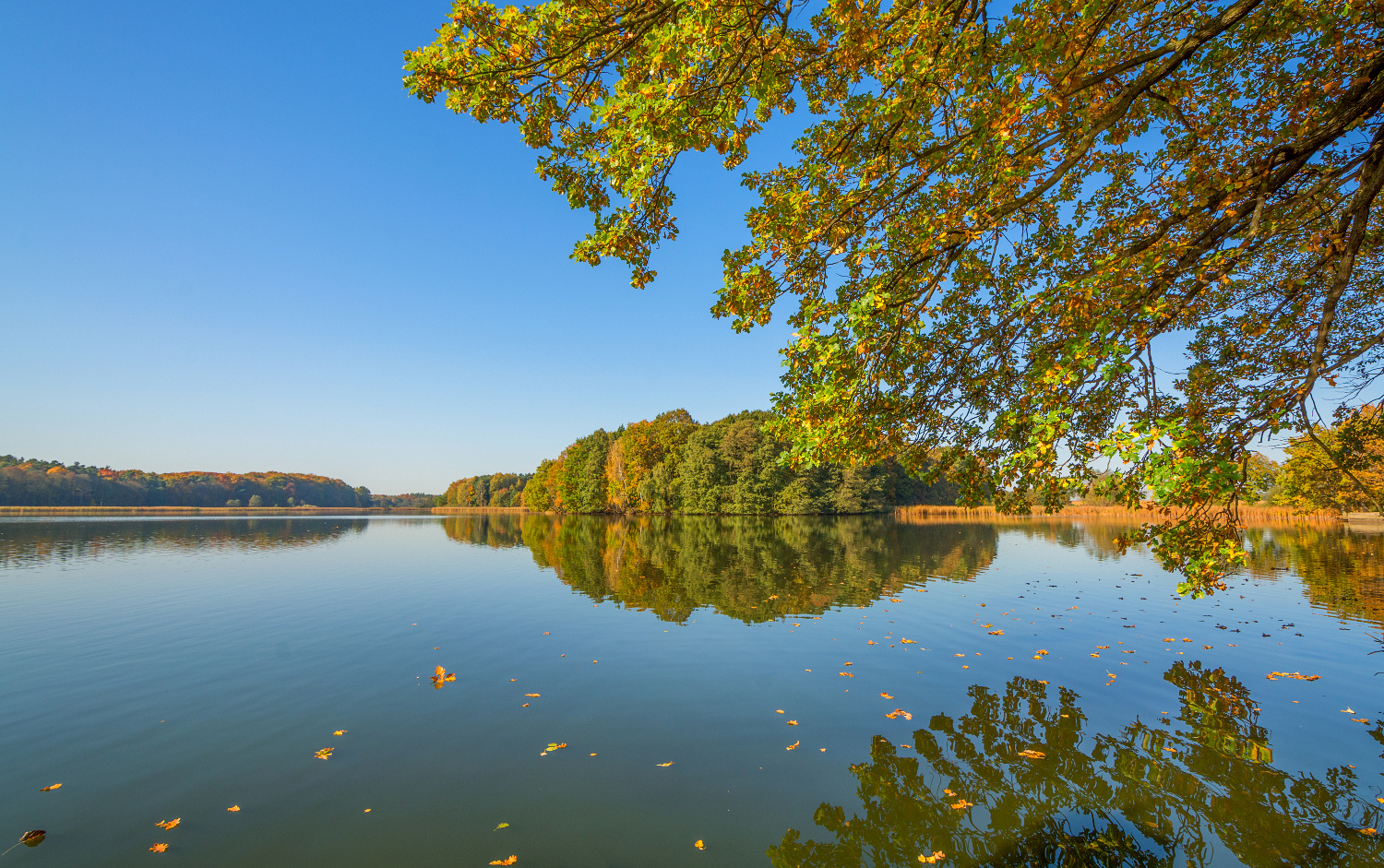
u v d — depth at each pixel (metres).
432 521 72.00
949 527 45.03
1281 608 13.43
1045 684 8.59
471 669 9.30
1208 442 4.53
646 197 5.38
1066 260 6.02
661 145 4.75
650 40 4.36
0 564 21.97
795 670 9.24
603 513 87.62
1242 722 7.21
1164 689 8.35
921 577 18.56
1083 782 5.82
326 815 5.18
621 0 4.79
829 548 28.23
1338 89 5.30
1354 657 9.79
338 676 8.92
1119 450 3.90
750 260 5.62
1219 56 5.21
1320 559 21.28
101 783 5.71
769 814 5.28
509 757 6.31
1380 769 6.04
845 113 5.46
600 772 6.00
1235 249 4.55
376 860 4.57
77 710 7.54
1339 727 7.06
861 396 5.41
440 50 4.85
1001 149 4.46
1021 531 39.81
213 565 22.47
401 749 6.48
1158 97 5.12
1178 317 6.03
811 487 65.25
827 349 4.97
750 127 5.30
